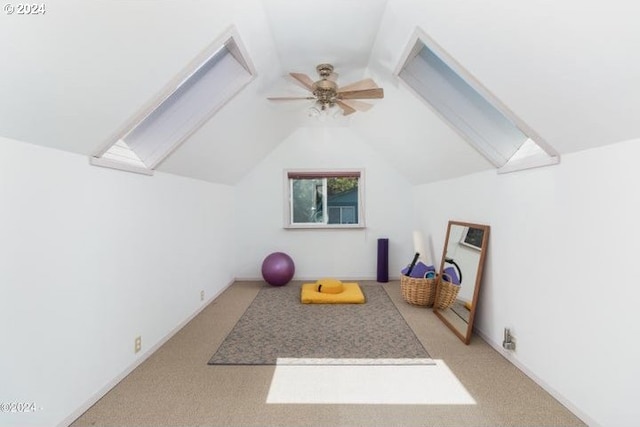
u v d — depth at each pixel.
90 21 1.27
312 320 3.40
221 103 2.68
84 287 1.92
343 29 2.46
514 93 1.86
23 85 1.32
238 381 2.23
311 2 2.12
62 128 1.64
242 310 3.74
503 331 2.59
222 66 2.59
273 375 2.31
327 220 5.31
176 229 3.15
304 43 2.66
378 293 4.42
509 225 2.52
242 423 1.80
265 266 4.73
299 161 5.16
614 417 1.59
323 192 5.29
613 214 1.59
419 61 2.62
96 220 2.03
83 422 1.81
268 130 4.29
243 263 5.20
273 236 5.21
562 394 1.94
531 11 1.33
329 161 5.16
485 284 2.88
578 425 1.75
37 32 1.17
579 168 1.81
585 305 1.77
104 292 2.09
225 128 3.22
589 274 1.74
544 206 2.11
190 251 3.48
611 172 1.60
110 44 1.43
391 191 5.16
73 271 1.83
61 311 1.74
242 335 3.02
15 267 1.48
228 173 4.41
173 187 3.10
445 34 1.88
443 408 1.92
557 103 1.67
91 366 1.96
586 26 1.20
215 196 4.29
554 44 1.38
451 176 3.68
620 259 1.56
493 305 2.75
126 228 2.34
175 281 3.12
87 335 1.93
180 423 1.80
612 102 1.41
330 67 3.05
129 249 2.38
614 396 1.59
